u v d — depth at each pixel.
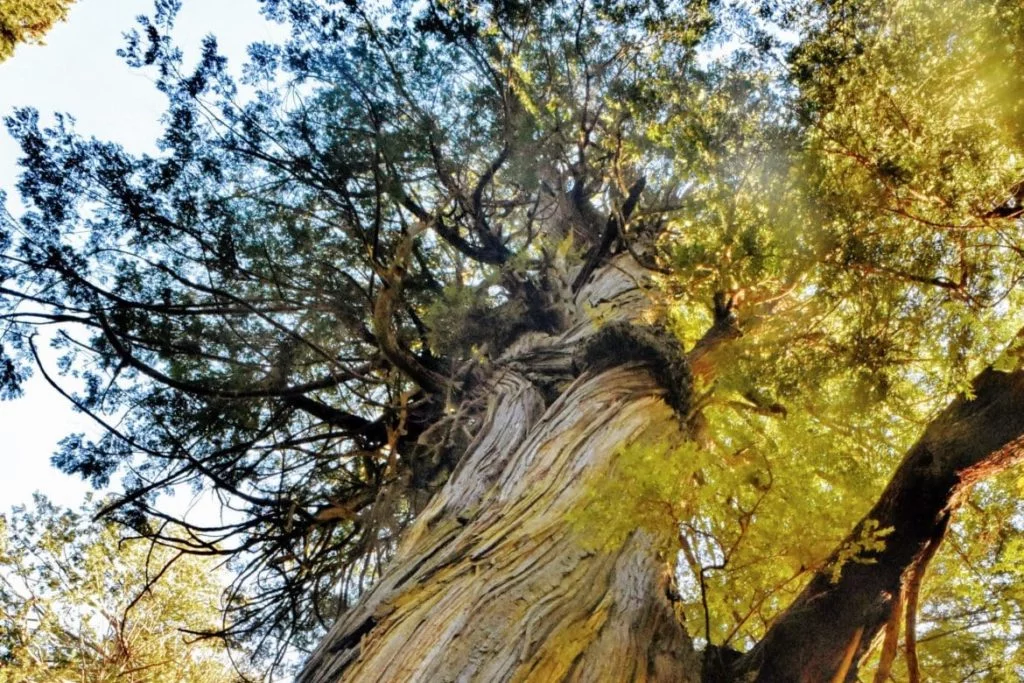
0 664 9.92
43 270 6.90
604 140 8.91
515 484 4.43
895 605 3.54
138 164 7.18
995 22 4.70
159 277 7.51
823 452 3.58
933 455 3.80
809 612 3.54
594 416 4.84
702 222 5.30
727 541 3.31
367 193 7.58
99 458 7.52
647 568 3.99
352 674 3.42
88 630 10.38
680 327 6.59
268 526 7.56
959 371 5.11
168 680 10.37
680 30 6.57
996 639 4.92
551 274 7.90
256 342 7.66
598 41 8.63
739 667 3.50
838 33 5.36
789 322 5.64
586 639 3.41
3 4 10.47
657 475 3.29
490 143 8.50
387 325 6.73
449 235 8.62
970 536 5.32
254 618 7.65
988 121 4.87
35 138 6.89
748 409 5.31
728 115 5.38
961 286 5.20
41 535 10.56
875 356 5.44
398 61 7.58
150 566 10.85
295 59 7.31
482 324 7.49
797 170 5.08
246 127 7.32
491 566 3.73
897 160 4.91
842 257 5.08
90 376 7.50
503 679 3.13
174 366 7.48
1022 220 4.93
